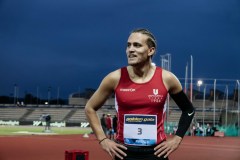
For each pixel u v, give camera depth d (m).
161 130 3.87
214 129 42.88
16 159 14.22
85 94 87.56
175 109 62.34
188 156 16.58
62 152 17.16
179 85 3.94
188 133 43.09
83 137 31.77
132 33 3.88
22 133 37.75
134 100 3.82
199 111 62.94
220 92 69.81
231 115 51.06
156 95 3.81
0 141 24.34
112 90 3.96
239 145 25.14
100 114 68.00
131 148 3.83
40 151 17.58
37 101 120.12
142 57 3.79
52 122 68.94
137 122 3.84
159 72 3.90
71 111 76.44
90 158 14.87
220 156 16.92
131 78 3.87
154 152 3.81
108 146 3.83
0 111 79.19
